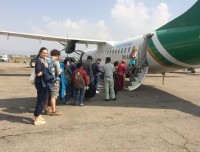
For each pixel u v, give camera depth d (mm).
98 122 6855
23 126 6320
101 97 11180
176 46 11039
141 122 6930
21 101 9648
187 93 12945
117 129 6211
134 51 14320
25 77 20156
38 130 6012
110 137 5582
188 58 10922
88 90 10008
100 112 8125
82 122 6828
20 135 5609
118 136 5664
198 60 10820
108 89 10258
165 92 13164
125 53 16297
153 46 12445
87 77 9141
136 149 4879
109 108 8797
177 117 7598
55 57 7430
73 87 9141
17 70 29797
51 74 6566
